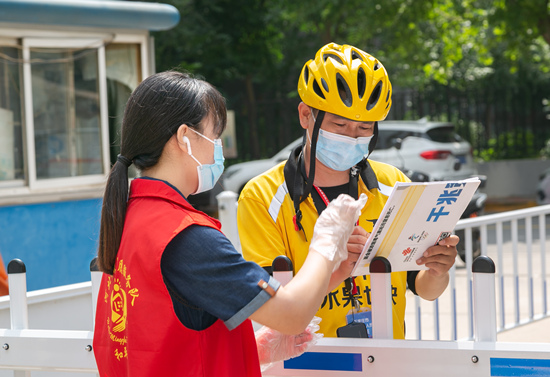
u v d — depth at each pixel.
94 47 6.34
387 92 2.25
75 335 2.08
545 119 19.27
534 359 1.68
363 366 1.82
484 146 18.28
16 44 5.93
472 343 1.73
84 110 6.37
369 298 2.23
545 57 18.50
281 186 2.25
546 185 13.57
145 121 1.63
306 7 15.49
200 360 1.55
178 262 1.53
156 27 6.59
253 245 2.20
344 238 1.66
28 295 3.28
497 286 7.31
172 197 1.61
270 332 1.81
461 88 19.42
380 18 14.49
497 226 5.00
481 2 14.95
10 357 2.13
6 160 5.93
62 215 6.20
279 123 18.08
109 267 1.67
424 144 12.30
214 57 16.67
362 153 2.22
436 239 1.91
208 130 1.67
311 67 2.27
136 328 1.56
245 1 16.45
